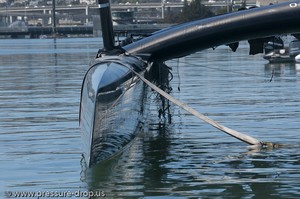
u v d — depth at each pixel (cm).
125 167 2519
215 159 2673
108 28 3022
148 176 2395
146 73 3064
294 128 3359
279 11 3164
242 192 2192
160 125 3528
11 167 2575
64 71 7894
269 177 2373
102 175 2398
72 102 4616
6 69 8575
